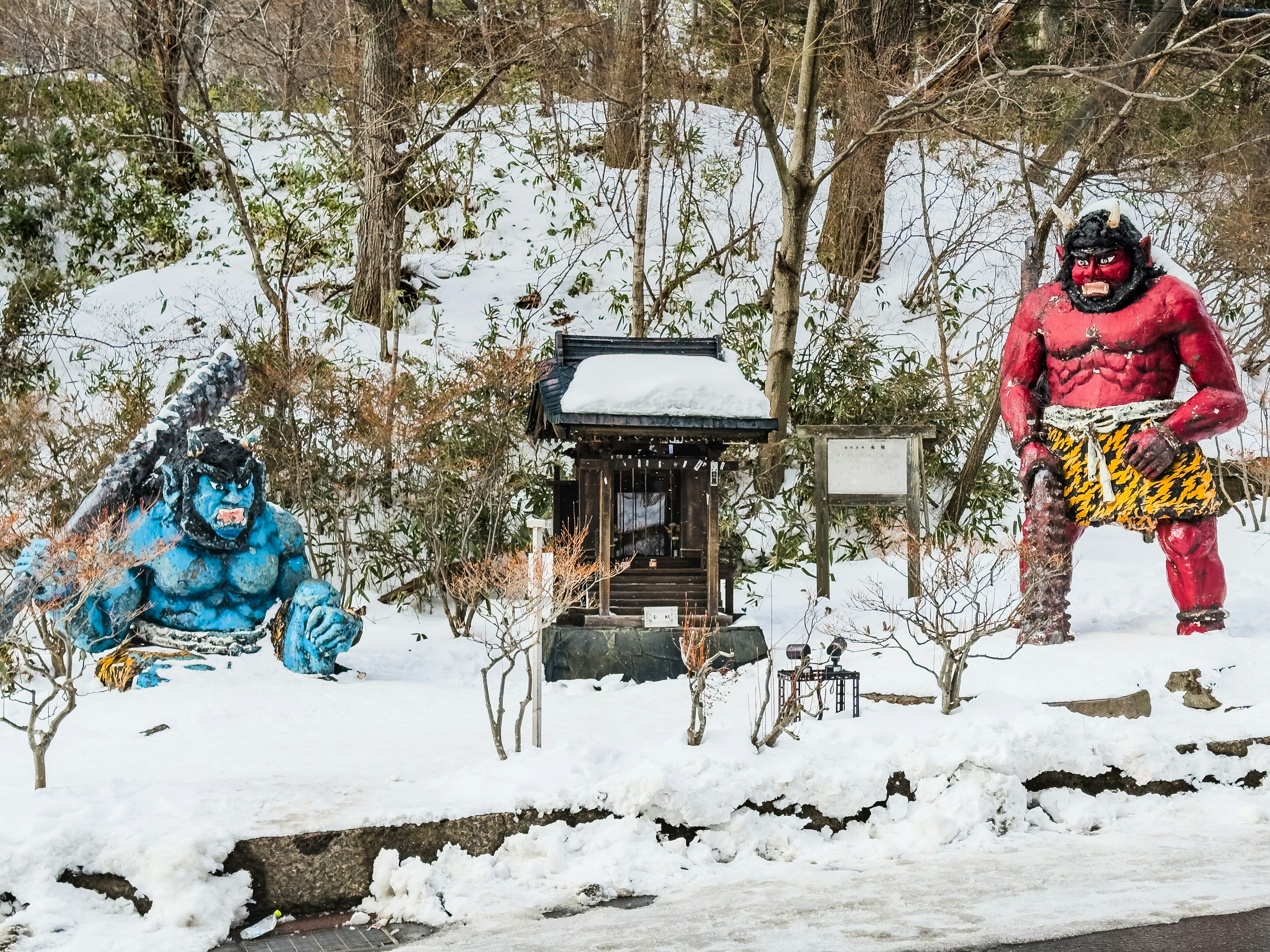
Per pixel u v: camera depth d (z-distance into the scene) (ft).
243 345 40.50
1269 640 25.99
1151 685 23.99
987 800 19.48
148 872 15.92
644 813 18.30
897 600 34.17
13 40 54.34
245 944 15.61
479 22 47.06
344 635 26.35
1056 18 48.85
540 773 18.89
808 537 39.06
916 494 35.40
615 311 47.16
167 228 53.72
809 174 39.24
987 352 45.39
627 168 54.75
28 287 49.29
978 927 15.07
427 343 43.62
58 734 22.08
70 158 55.88
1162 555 38.40
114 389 38.93
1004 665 25.43
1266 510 40.70
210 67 62.23
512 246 51.78
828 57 48.21
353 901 16.76
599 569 28.43
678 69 54.49
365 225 47.03
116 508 25.89
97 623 25.99
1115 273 26.96
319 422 36.40
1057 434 27.89
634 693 26.99
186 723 22.90
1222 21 35.37
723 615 29.37
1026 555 26.81
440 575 33.17
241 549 26.55
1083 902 15.93
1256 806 19.97
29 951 14.74
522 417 37.47
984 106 44.01
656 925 15.51
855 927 15.20
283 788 18.52
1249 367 47.70
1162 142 48.44
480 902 16.48
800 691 24.02
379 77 46.60
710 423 27.96
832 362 43.50
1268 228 45.75
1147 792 20.70
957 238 50.26
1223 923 15.02
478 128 52.47
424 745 21.48
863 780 19.35
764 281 49.32
